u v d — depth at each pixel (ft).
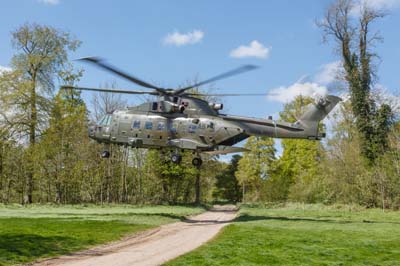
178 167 185.06
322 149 189.26
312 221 88.79
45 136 160.66
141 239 60.03
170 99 85.81
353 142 157.17
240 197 324.60
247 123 85.76
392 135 143.84
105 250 50.06
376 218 100.78
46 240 53.01
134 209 138.51
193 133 84.64
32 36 162.61
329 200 163.73
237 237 58.95
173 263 39.93
